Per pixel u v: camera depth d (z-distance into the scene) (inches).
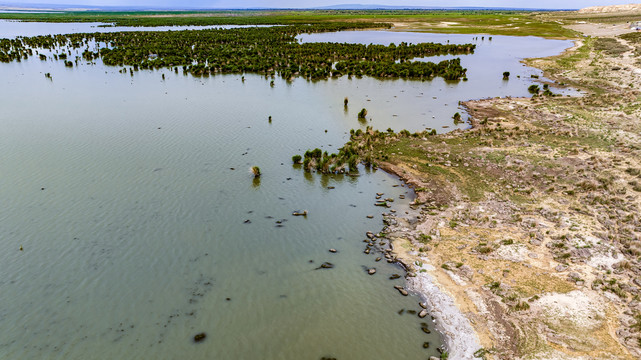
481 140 1478.8
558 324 646.5
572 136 1467.8
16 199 1041.5
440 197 1088.8
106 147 1407.5
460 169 1248.8
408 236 920.3
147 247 877.8
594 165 1195.9
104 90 2233.0
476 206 1031.0
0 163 1248.8
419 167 1273.4
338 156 1312.7
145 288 761.6
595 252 807.7
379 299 739.4
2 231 908.6
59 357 617.0
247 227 962.1
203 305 725.3
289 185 1175.0
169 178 1189.1
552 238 869.8
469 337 645.3
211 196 1096.2
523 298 708.7
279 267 828.0
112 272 799.7
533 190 1091.3
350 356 623.5
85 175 1189.7
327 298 744.3
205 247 884.6
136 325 679.7
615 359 574.9
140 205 1037.8
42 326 671.8
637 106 1749.5
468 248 861.2
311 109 1932.8
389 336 658.2
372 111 1907.0
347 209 1050.7
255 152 1400.1
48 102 1948.8
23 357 613.6
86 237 901.8
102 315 698.2
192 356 624.1
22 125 1606.8
